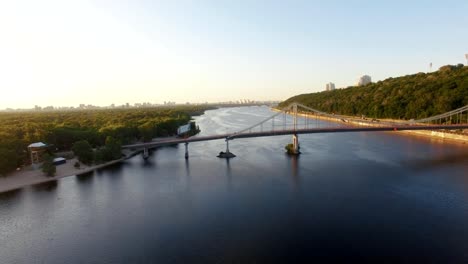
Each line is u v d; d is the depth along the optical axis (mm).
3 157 67188
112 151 85062
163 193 56406
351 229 40219
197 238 38875
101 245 37906
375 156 85062
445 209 45688
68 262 34406
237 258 34344
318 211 46125
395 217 43438
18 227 43406
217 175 68250
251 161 82125
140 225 43031
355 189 55844
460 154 85000
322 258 33875
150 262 33938
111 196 55375
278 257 34312
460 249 34875
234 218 44469
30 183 64250
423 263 32531
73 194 56969
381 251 34875
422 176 63375
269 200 51219
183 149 104438
